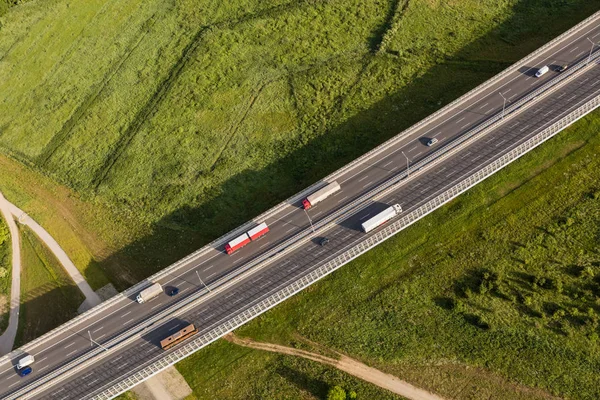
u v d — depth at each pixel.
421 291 85.44
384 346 82.19
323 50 116.88
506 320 81.69
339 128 104.12
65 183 106.75
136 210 100.38
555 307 81.75
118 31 128.62
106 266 95.06
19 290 94.75
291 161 101.94
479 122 93.19
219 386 82.06
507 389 77.81
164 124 110.62
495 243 87.50
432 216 90.38
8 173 110.12
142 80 118.81
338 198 89.19
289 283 81.75
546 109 92.12
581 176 91.50
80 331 82.50
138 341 80.19
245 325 86.12
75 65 124.44
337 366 81.81
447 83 106.94
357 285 87.00
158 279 86.12
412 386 79.44
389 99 106.69
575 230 87.12
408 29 116.19
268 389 81.12
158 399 81.69
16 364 80.69
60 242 98.94
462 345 80.94
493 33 112.94
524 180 92.12
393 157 91.94
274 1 127.75
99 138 111.81
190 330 77.81
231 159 104.00
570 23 110.94
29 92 122.06
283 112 109.06
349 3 123.75
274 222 88.56
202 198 99.94
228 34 122.69
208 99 112.81
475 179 85.75
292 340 84.56
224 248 87.38
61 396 76.69
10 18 135.25
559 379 77.25
